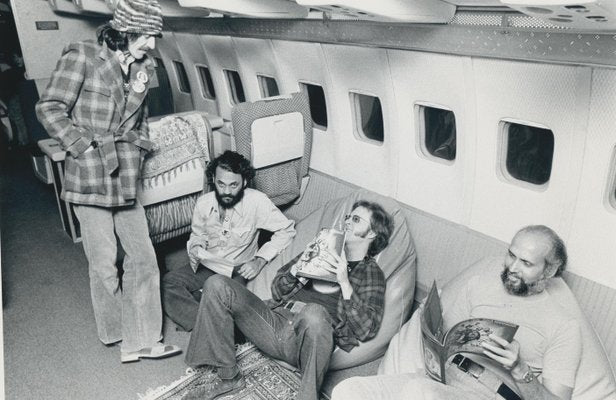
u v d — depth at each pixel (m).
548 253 2.03
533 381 1.95
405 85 2.81
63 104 2.34
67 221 4.37
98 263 2.72
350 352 2.62
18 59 5.95
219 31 4.00
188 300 2.98
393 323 2.74
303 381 2.33
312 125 3.87
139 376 2.74
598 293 2.36
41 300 3.48
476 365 2.08
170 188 3.38
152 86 6.00
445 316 2.34
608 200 2.25
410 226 3.23
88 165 2.44
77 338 3.08
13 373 2.78
